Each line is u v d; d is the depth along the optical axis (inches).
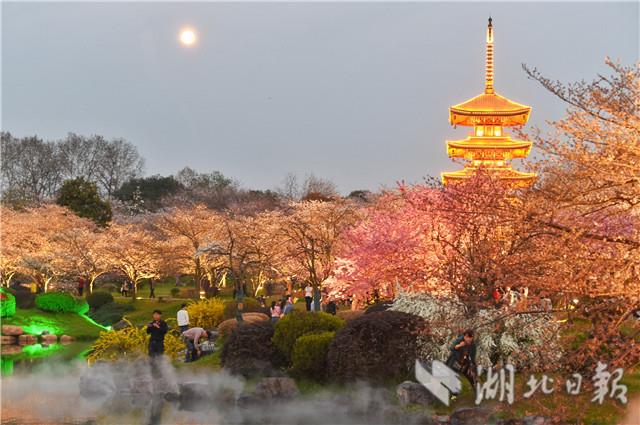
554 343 697.0
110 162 4168.3
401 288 977.5
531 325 741.9
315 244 1948.8
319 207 2138.3
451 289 824.3
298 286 2849.4
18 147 3902.6
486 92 2086.6
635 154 609.0
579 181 645.9
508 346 763.4
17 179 3858.3
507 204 658.2
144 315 2233.0
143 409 878.4
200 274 2534.5
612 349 645.3
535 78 644.1
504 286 701.9
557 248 629.3
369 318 819.4
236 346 934.4
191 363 1061.8
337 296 1401.3
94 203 3169.3
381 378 804.6
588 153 629.3
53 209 2920.8
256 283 2507.4
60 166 3983.8
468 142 1966.0
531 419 639.8
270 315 1644.9
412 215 1103.6
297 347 876.0
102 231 2903.5
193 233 2444.6
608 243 639.1
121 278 3026.6
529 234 681.6
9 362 1411.2
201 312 1507.1
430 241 985.5
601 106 621.9
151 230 2999.5
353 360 808.3
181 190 3865.7
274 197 3489.2
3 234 2645.2
